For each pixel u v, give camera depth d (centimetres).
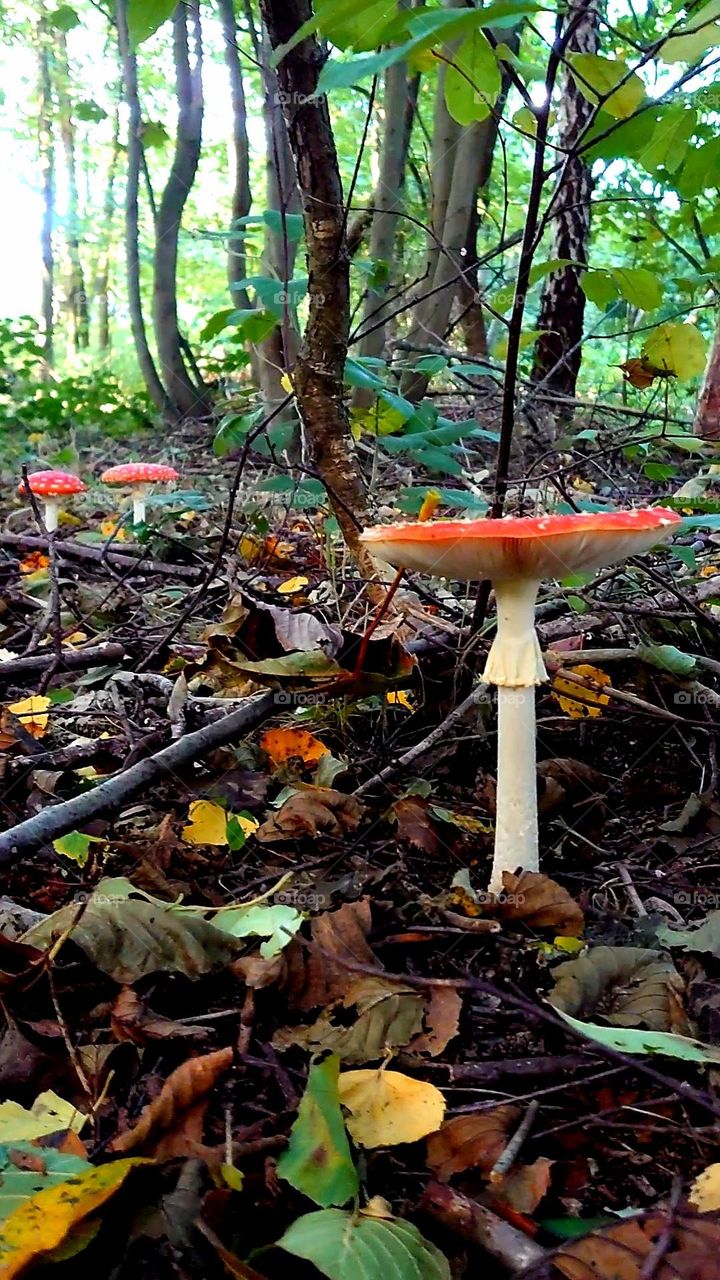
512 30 83
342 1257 21
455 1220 23
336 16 29
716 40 35
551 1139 27
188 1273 22
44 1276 22
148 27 35
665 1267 22
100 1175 23
